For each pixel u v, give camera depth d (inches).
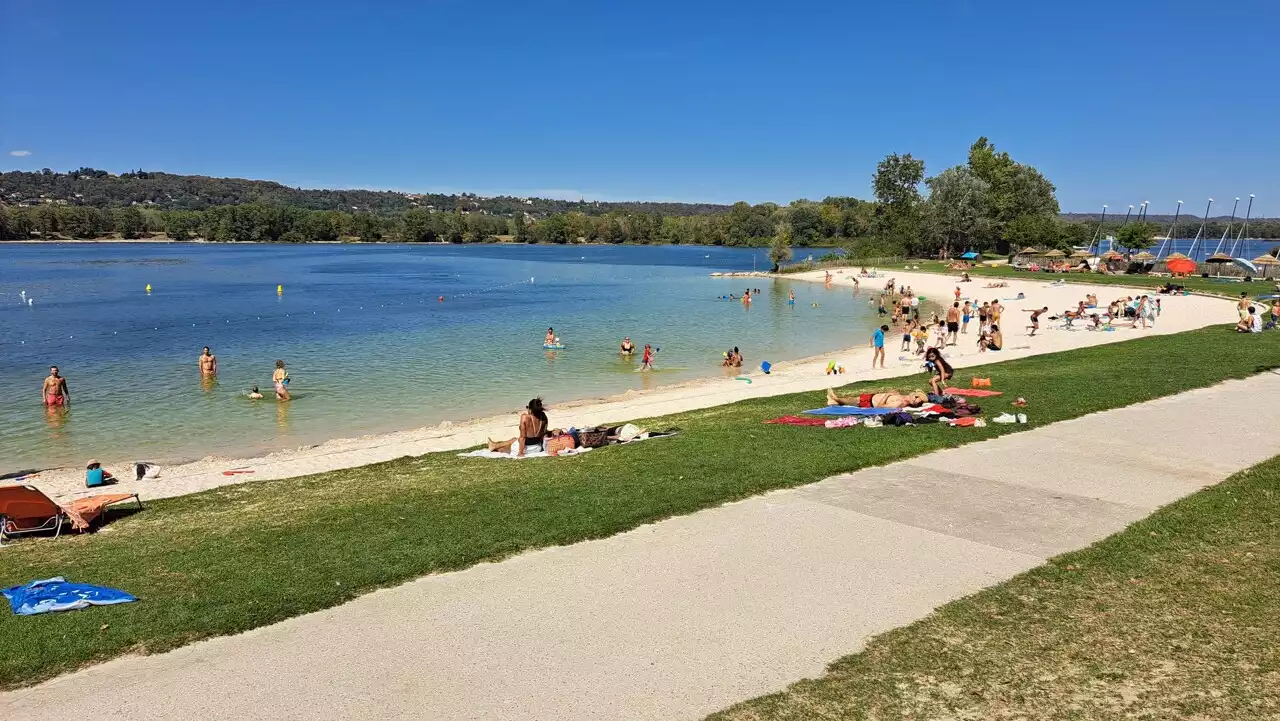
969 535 388.5
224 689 268.4
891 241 4832.7
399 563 377.1
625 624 306.2
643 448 613.3
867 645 285.3
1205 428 597.0
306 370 1311.5
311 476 623.8
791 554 370.6
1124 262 3243.1
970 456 534.0
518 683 265.7
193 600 345.4
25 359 1424.7
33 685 277.6
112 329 1857.8
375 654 289.3
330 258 5949.8
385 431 901.8
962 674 264.2
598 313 2252.7
